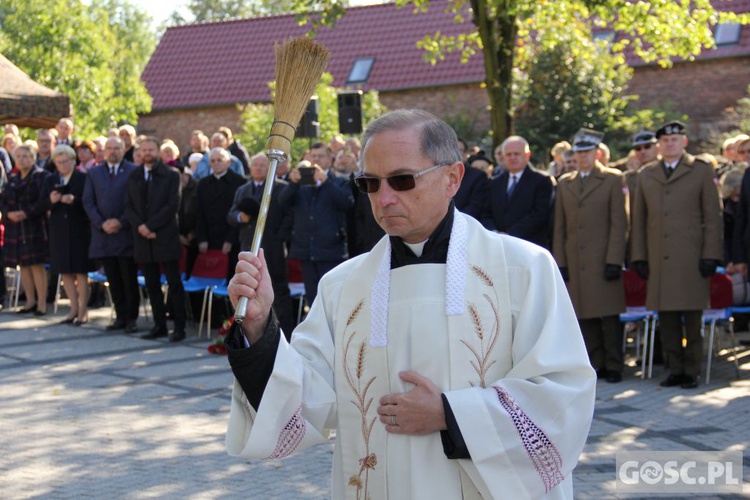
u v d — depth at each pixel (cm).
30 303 1241
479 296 250
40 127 1231
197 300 1159
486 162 1115
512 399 238
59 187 1119
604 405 735
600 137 852
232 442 250
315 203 936
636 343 978
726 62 2416
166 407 729
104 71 2670
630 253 841
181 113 2955
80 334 1072
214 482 545
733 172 944
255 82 2931
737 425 666
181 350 975
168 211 1021
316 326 269
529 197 870
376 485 251
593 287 834
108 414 707
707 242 789
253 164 977
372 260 263
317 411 258
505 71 1504
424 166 246
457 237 255
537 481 237
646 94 2492
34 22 2589
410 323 251
